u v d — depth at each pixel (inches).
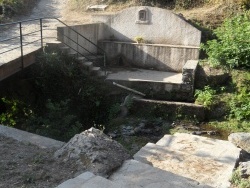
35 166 173.6
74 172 169.0
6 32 521.7
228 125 410.6
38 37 489.7
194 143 255.3
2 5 609.9
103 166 170.1
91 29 545.0
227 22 522.6
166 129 410.9
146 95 470.6
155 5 664.4
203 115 428.8
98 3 684.7
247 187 179.0
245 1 591.2
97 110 453.7
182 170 199.9
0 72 344.2
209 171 199.9
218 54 472.1
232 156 227.9
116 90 469.4
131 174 168.6
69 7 689.6
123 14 558.6
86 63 464.1
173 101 458.6
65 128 381.4
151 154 218.8
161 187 156.3
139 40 553.3
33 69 415.5
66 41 493.4
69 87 441.7
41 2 713.6
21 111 436.8
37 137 213.3
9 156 185.5
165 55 533.3
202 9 631.2
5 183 159.2
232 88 450.9
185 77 456.1
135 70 537.6
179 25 536.7
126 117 441.1
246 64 463.8
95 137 188.9
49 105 390.3
